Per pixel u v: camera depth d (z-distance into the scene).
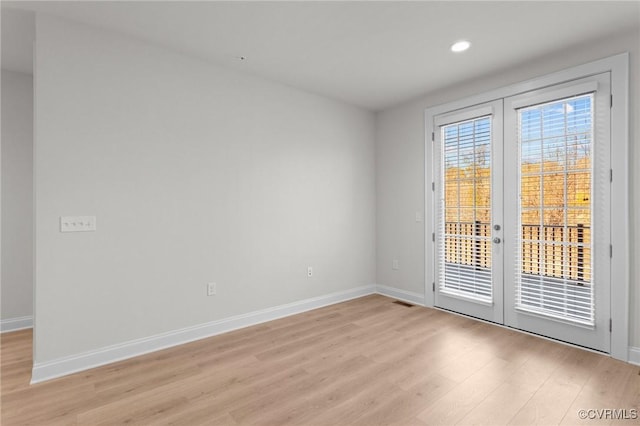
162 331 2.75
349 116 4.21
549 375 2.28
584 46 2.67
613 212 2.52
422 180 3.95
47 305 2.25
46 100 2.24
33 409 1.91
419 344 2.82
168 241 2.79
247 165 3.28
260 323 3.37
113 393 2.08
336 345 2.81
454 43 2.67
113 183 2.51
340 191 4.13
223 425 1.78
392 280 4.34
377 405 1.95
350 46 2.73
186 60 2.88
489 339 2.91
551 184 2.85
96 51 2.43
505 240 3.17
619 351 2.50
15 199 3.21
